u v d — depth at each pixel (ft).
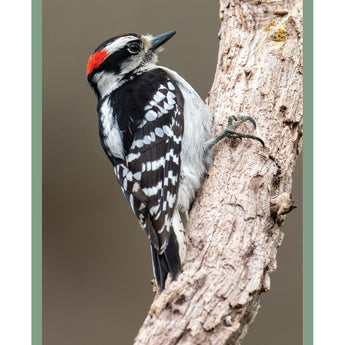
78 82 43.01
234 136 26.89
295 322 37.73
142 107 27.53
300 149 28.02
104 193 42.11
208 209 25.43
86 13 43.80
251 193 25.40
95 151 42.42
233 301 22.47
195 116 27.66
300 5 28.73
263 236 24.45
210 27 43.55
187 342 21.58
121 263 41.19
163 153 26.66
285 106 27.25
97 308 40.34
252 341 37.29
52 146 42.14
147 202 26.20
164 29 43.73
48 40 43.14
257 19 29.01
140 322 39.96
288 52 28.09
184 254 24.26
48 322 39.68
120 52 29.76
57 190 41.70
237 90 28.09
